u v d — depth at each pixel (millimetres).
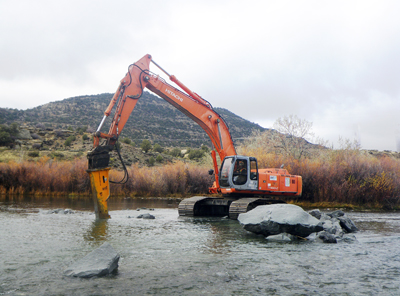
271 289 4270
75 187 24656
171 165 28484
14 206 14797
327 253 6426
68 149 52531
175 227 9594
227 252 6355
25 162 28141
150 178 25359
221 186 13578
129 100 12680
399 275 4992
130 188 25359
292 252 6465
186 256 5953
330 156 23781
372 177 19078
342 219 9633
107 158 11461
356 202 18859
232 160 13219
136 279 4578
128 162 46250
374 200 18406
